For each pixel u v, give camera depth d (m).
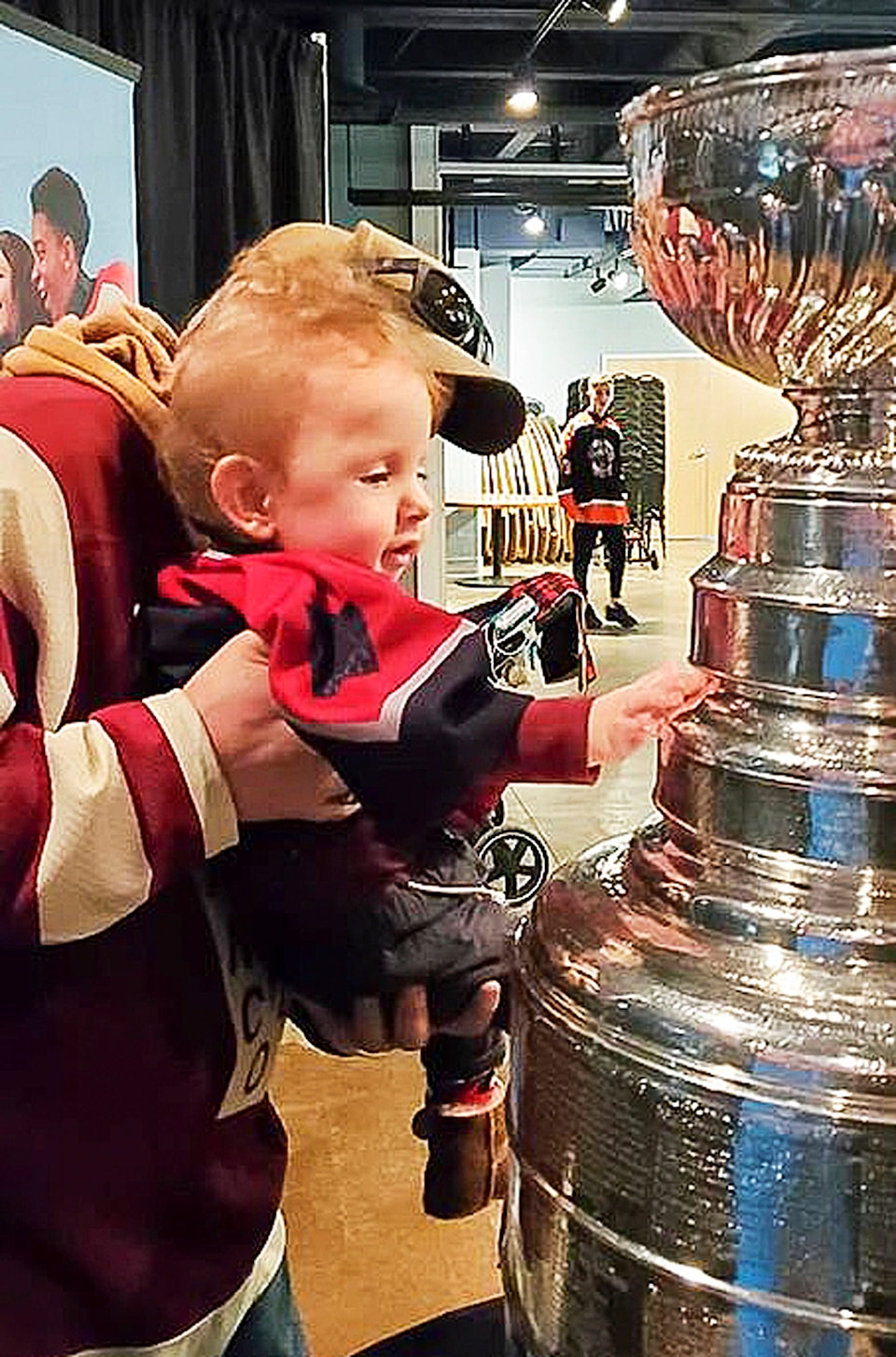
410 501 0.75
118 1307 0.81
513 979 0.69
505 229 13.20
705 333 0.66
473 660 0.68
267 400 0.72
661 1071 0.57
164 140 3.95
